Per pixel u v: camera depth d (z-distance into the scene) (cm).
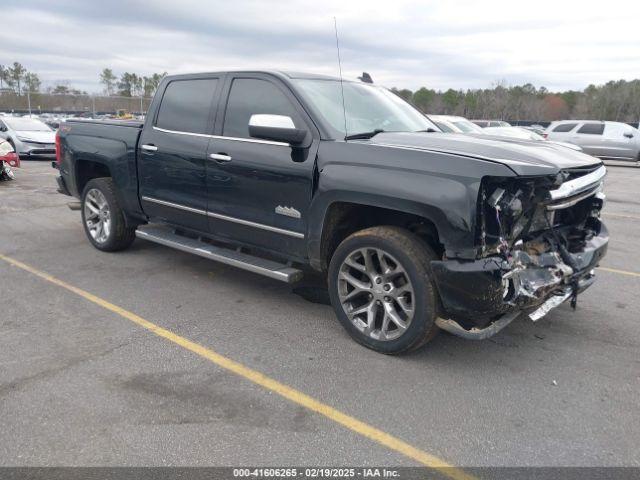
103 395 312
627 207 1037
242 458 262
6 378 328
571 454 269
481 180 307
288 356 366
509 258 325
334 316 438
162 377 334
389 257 349
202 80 478
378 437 280
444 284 322
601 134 2091
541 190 330
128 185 541
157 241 517
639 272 577
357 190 351
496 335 405
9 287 488
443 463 262
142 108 3078
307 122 393
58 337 387
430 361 362
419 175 328
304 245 398
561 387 332
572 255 377
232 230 453
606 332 415
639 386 335
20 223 749
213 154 445
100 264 562
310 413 300
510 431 287
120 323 414
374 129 418
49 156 1666
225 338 392
